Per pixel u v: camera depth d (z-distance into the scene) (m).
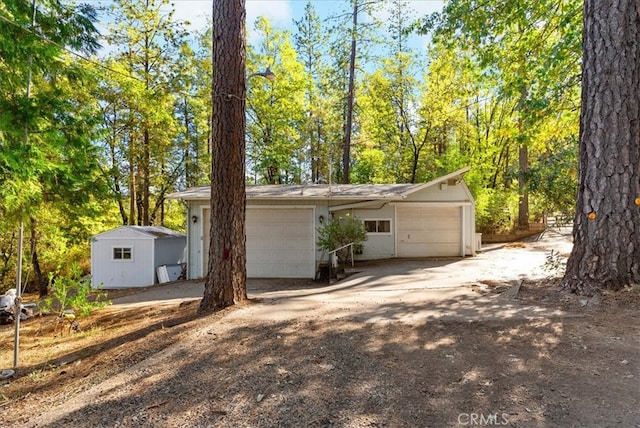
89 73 6.77
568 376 3.09
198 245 12.28
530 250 14.27
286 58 20.31
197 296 9.49
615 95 5.09
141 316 7.13
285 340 4.37
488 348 3.77
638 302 4.55
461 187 13.86
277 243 12.05
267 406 2.92
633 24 5.08
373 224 13.90
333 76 21.95
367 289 7.78
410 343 4.03
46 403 3.49
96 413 3.01
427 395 2.93
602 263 5.09
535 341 3.86
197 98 19.08
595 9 5.27
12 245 14.27
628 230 5.00
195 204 12.28
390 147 23.23
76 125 6.40
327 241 11.20
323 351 3.96
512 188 20.66
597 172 5.18
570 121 9.40
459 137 22.16
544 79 8.17
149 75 17.25
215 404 3.01
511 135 10.23
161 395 3.23
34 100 5.62
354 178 24.45
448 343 3.96
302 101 21.27
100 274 13.84
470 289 6.83
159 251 14.10
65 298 7.93
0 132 5.21
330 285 9.33
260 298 7.11
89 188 6.81
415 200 13.73
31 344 6.31
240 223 6.47
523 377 3.12
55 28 5.80
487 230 18.84
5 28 5.10
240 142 6.44
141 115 16.91
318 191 12.52
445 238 13.89
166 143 18.00
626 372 3.10
